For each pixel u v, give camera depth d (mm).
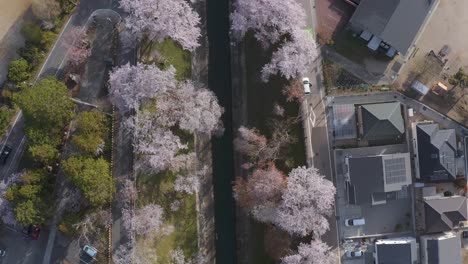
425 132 56188
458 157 57406
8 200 55219
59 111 54406
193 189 58469
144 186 58469
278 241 56312
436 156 55688
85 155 55719
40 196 55656
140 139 56812
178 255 58594
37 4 57031
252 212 56594
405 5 55094
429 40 58156
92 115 55719
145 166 57938
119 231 58281
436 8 58125
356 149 57688
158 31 56312
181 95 57375
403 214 57906
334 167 57750
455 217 56188
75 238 58281
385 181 55375
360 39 57844
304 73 56438
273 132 58312
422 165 56625
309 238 56594
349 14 58312
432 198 56719
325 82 58000
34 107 53031
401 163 55844
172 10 55656
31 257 58375
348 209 57781
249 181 55781
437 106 58094
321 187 53531
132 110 58250
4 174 58594
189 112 57000
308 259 53844
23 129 56688
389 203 57844
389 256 55719
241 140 58188
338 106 57219
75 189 57531
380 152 57844
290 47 54781
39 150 54688
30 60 58750
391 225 57844
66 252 58406
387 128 55719
